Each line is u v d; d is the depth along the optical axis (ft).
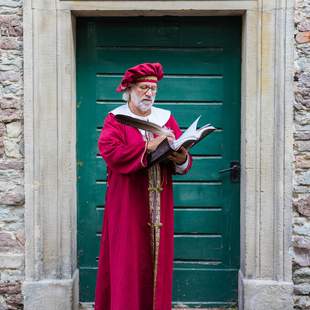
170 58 16.71
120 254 13.51
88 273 17.11
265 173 15.78
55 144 15.81
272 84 15.64
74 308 16.35
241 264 16.58
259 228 15.88
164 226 13.65
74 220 16.40
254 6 15.56
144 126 13.14
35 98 15.66
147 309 13.84
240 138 16.74
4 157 15.89
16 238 16.05
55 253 15.99
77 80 16.71
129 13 16.06
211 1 15.61
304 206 15.80
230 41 16.63
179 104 16.84
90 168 16.93
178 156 13.28
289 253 15.84
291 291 15.83
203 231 17.04
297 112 15.69
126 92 13.67
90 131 16.83
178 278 17.15
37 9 15.55
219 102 16.80
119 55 16.70
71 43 15.87
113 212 13.66
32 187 15.80
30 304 15.94
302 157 15.75
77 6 15.65
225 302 17.16
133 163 12.93
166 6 15.67
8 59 15.72
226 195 16.98
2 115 15.80
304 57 15.60
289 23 15.42
